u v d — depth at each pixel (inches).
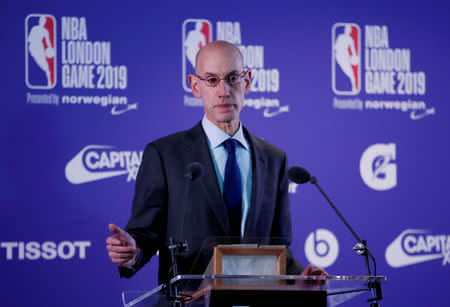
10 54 352.5
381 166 384.5
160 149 251.1
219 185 247.3
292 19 382.6
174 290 174.1
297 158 377.7
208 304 179.6
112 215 358.6
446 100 392.5
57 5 358.6
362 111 385.1
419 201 386.3
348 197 380.5
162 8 370.3
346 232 378.0
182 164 246.4
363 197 381.7
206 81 241.0
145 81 366.0
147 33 367.9
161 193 244.8
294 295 178.1
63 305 350.3
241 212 245.9
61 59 357.4
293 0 383.6
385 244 380.8
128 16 366.3
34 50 354.6
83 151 357.4
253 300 177.0
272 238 213.9
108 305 354.3
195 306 189.0
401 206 384.5
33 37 355.3
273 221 257.3
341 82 384.5
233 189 246.7
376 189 382.9
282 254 187.0
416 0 394.0
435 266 383.9
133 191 361.7
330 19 386.0
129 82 364.2
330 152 380.5
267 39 379.9
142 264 233.5
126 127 362.6
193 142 251.9
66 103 357.1
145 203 243.0
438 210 387.5
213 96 240.7
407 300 379.9
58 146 354.6
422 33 393.1
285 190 261.6
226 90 239.3
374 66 388.2
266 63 378.6
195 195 242.2
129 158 362.0
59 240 351.9
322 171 379.6
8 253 346.9
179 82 369.4
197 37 373.4
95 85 360.5
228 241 203.3
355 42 387.5
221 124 251.9
